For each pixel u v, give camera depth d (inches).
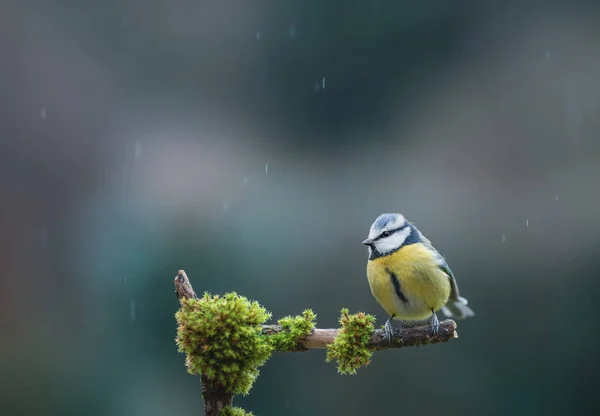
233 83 618.8
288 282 506.0
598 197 557.0
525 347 479.5
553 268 518.6
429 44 618.2
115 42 595.2
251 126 618.8
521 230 548.1
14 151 552.1
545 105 595.2
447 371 466.9
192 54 611.5
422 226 561.6
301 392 461.1
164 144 597.9
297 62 625.0
